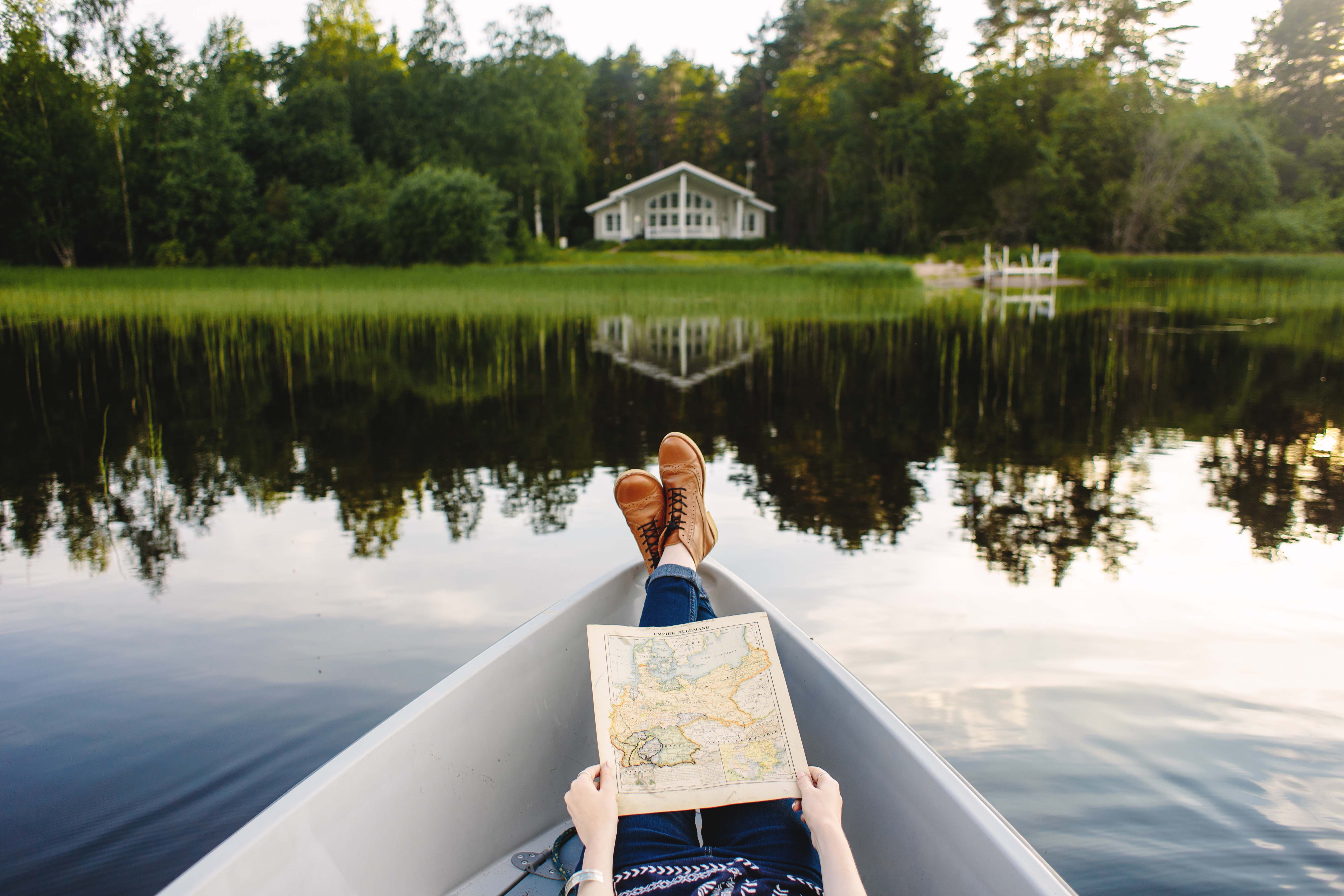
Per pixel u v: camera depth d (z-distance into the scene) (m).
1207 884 1.43
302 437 5.34
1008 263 27.00
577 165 45.81
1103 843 1.54
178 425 5.77
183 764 1.86
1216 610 2.60
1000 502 3.80
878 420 5.75
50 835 1.62
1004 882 0.98
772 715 1.33
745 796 1.22
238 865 0.96
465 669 1.43
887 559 3.07
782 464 4.55
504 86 41.34
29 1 28.69
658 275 24.41
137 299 15.99
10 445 5.24
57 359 8.88
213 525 3.61
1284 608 2.61
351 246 32.00
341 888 1.10
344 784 1.14
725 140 61.53
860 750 1.33
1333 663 2.24
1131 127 33.78
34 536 3.48
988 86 39.00
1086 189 34.25
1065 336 10.81
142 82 30.70
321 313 14.12
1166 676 2.18
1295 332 11.08
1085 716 1.98
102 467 4.64
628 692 1.34
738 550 3.18
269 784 1.79
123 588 2.90
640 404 6.39
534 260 34.47
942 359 8.62
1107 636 2.42
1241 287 22.09
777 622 1.62
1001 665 2.25
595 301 17.19
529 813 1.50
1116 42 41.75
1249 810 1.63
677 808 1.21
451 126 40.88
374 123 40.31
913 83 42.44
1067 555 3.10
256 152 36.91
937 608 2.63
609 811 1.17
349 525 3.58
